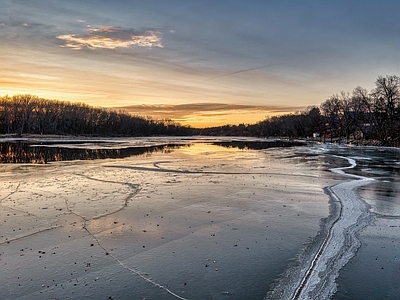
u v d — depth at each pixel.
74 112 155.12
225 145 92.56
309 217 14.46
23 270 9.08
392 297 7.84
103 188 20.97
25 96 152.38
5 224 12.97
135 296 7.82
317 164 38.25
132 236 11.79
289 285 8.39
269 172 29.97
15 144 78.88
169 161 40.28
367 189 21.56
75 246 10.80
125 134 174.88
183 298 7.77
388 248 10.87
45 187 21.16
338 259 9.98
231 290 8.15
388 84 89.50
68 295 7.83
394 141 82.38
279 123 187.12
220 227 12.95
